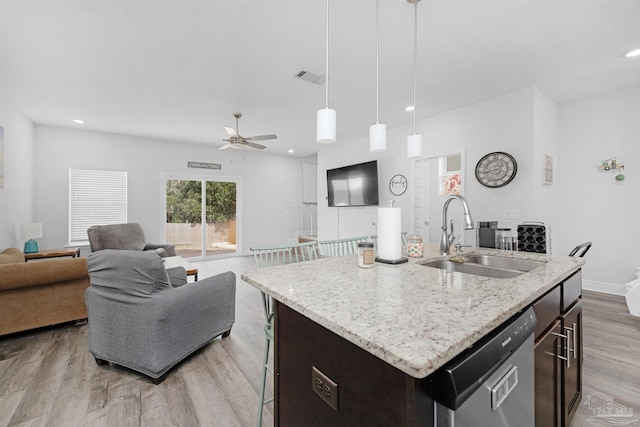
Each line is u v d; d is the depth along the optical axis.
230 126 4.91
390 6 2.03
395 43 2.48
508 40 2.46
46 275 2.54
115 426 1.55
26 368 2.10
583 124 3.77
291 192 7.80
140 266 1.92
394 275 1.29
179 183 6.26
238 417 1.63
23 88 3.34
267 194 7.43
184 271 2.84
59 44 2.45
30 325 2.56
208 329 2.35
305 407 0.96
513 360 0.86
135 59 2.71
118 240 4.66
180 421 1.59
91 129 5.11
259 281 1.19
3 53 2.58
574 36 2.40
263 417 1.63
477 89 3.45
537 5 2.03
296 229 7.88
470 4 2.01
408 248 1.77
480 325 0.73
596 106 3.68
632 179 3.46
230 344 2.48
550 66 2.91
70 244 5.09
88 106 3.94
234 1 1.97
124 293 1.96
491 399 0.75
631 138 3.45
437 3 2.00
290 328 1.03
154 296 1.94
